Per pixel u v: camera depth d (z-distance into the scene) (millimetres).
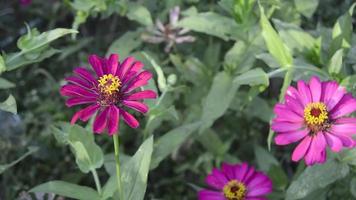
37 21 1049
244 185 639
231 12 675
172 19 761
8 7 1057
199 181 815
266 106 733
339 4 892
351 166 578
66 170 834
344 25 613
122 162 613
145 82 489
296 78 584
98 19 974
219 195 646
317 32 656
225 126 829
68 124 585
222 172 650
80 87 487
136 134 831
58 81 961
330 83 521
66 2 760
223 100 667
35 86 955
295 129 509
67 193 514
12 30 1038
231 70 681
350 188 580
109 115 470
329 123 508
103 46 950
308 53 613
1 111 870
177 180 817
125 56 739
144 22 735
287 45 618
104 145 812
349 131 501
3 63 552
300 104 516
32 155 824
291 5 725
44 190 513
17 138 841
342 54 583
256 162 813
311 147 499
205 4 847
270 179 666
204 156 753
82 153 526
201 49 836
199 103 753
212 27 693
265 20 571
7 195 781
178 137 587
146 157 506
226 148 751
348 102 510
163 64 775
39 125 871
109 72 500
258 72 586
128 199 503
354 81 568
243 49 689
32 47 560
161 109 588
